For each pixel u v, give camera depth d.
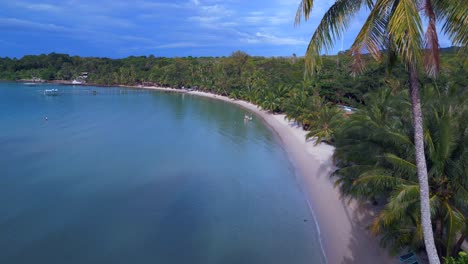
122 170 31.80
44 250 18.25
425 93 17.06
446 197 11.76
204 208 23.44
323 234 18.92
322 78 57.88
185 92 120.56
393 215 11.75
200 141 44.81
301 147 39.03
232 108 80.38
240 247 18.47
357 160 17.45
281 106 63.91
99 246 18.64
